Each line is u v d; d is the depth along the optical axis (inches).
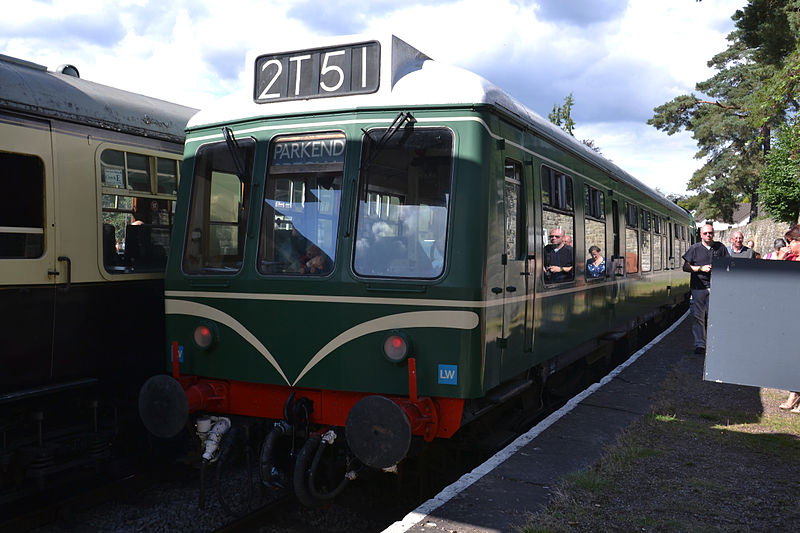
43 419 228.4
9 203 218.5
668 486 182.2
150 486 234.5
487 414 234.7
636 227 440.5
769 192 1119.6
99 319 248.2
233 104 215.6
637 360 381.7
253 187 203.9
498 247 194.5
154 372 273.3
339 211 192.9
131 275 260.4
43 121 229.3
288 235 199.5
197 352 211.0
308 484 181.8
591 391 296.0
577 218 290.5
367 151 192.2
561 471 191.3
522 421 259.3
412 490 222.4
